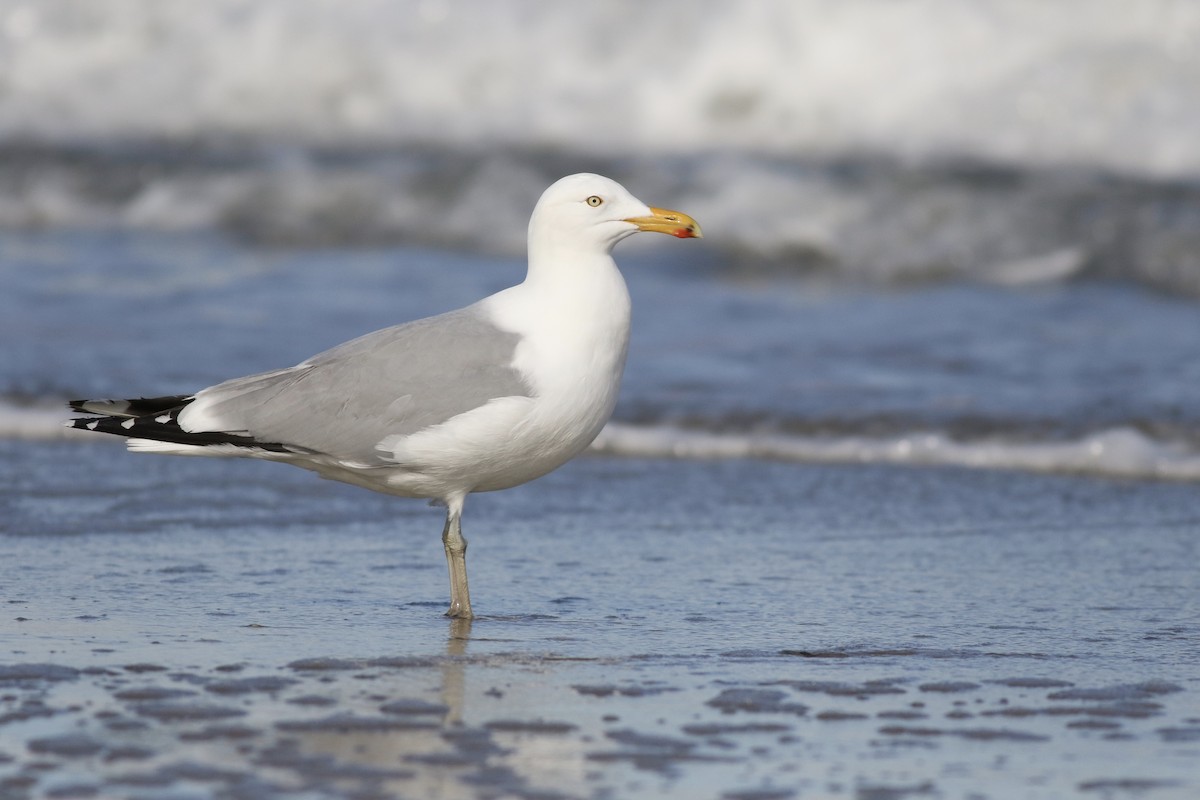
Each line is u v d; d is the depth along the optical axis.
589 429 9.19
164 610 8.88
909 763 6.41
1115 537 10.92
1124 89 23.89
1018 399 14.31
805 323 17.27
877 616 8.98
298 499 11.76
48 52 28.27
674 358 15.80
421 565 10.12
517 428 8.87
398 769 6.23
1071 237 20.47
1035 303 18.30
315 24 27.31
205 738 6.59
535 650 8.22
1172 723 6.96
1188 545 10.69
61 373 14.88
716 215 21.77
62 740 6.53
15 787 5.96
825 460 13.28
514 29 26.45
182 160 25.11
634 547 10.64
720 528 11.16
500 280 19.02
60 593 9.20
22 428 13.79
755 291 19.16
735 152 24.66
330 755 6.38
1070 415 13.82
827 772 6.29
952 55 24.72
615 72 25.97
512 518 11.42
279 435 8.99
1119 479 12.65
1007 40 24.61
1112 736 6.78
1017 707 7.20
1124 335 16.55
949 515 11.54
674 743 6.62
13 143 26.52
